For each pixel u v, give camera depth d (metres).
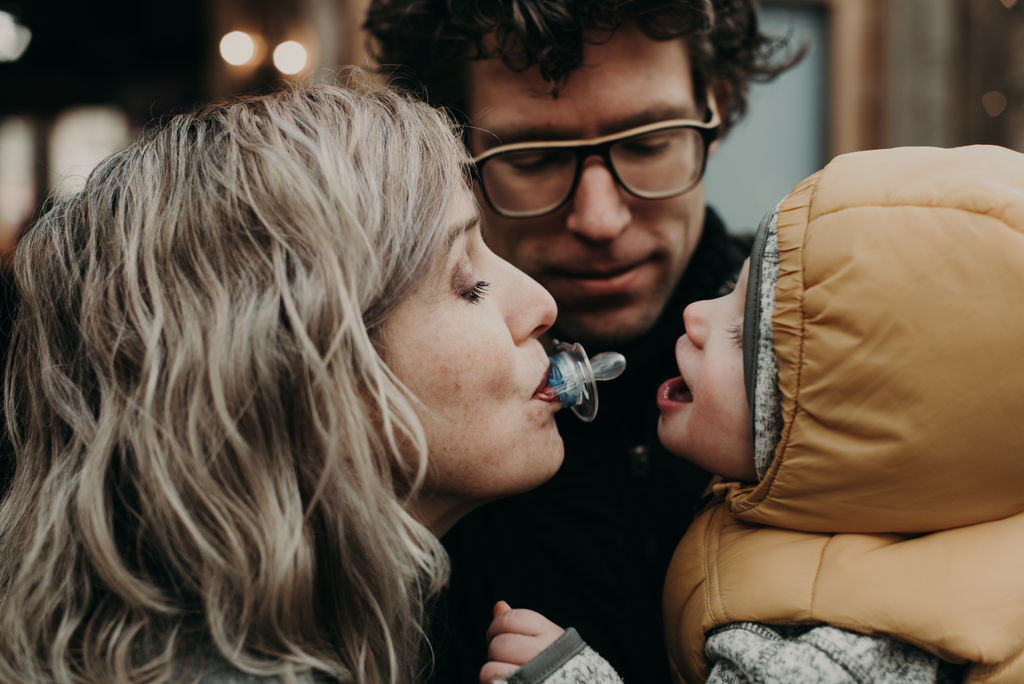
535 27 1.06
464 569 1.12
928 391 0.83
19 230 3.82
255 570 0.72
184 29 4.15
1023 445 0.82
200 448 0.73
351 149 0.81
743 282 1.03
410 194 0.81
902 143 3.04
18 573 0.77
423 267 0.80
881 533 0.91
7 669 0.72
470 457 0.83
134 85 4.30
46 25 4.13
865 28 3.01
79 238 0.83
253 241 0.76
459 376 0.81
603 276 1.19
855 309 0.85
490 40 1.14
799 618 0.87
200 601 0.74
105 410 0.75
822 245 0.88
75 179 0.97
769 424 0.93
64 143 4.26
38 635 0.73
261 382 0.73
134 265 0.76
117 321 0.76
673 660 1.02
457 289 0.83
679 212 1.20
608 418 1.19
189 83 4.21
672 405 1.07
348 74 1.06
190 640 0.72
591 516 1.16
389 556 0.76
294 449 0.75
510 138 1.16
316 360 0.73
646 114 1.14
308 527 0.74
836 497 0.89
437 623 1.04
